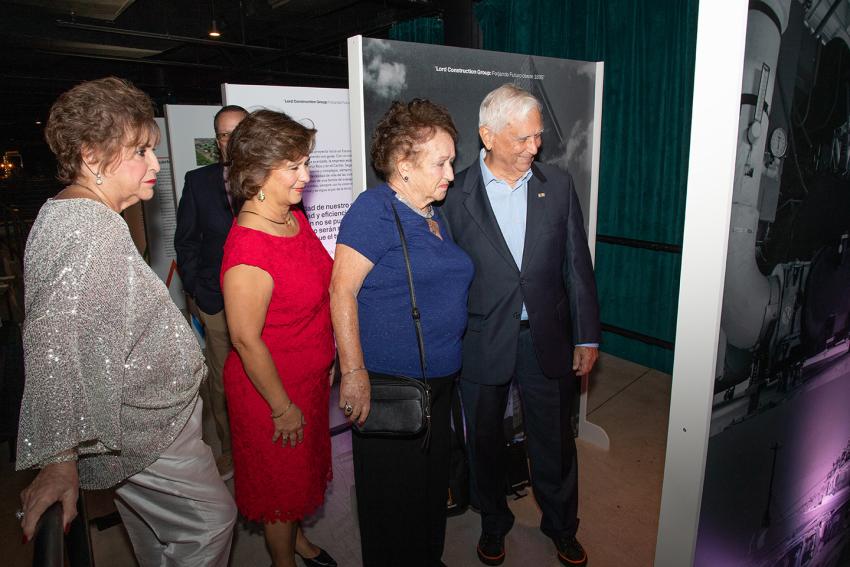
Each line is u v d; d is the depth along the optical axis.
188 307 2.88
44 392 0.95
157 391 1.19
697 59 0.89
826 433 1.42
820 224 1.19
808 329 1.23
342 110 2.69
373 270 1.42
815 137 1.10
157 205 4.14
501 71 2.04
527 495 2.39
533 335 1.73
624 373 3.69
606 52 3.63
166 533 1.36
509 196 1.74
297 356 1.53
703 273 0.95
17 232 6.47
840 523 1.61
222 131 2.20
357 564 1.97
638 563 1.96
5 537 2.04
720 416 1.03
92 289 1.00
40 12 7.25
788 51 0.96
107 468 1.17
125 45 7.95
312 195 2.67
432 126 1.36
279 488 1.58
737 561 1.23
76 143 1.03
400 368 1.47
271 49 8.91
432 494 1.63
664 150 3.44
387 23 6.33
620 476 2.48
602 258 3.93
